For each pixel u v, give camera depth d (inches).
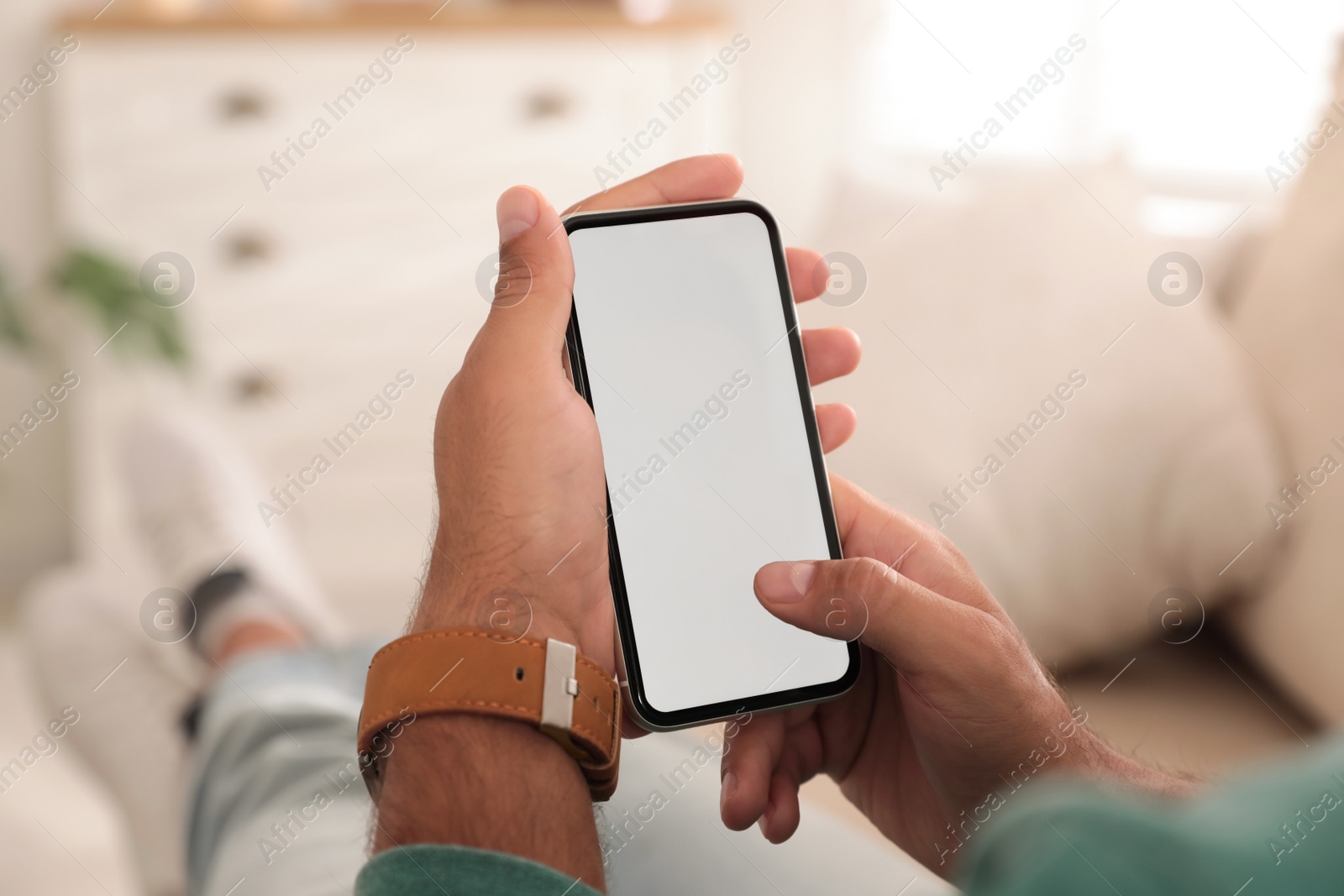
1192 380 33.9
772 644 20.7
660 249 21.8
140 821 42.0
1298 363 31.9
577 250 21.5
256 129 74.4
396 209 76.9
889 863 24.5
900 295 41.4
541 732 15.6
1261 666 32.0
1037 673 18.4
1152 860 6.6
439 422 18.4
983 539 35.6
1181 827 6.9
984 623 18.0
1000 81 81.4
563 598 18.2
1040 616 35.1
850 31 88.7
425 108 76.0
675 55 78.2
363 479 77.9
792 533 21.1
